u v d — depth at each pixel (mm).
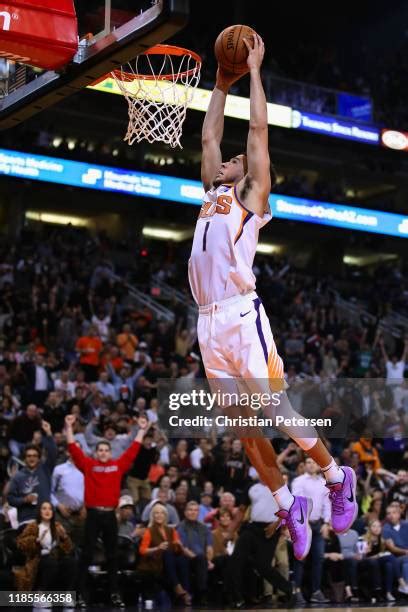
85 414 10453
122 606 7719
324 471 3844
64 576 7754
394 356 16375
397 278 23188
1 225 20312
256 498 8336
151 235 22875
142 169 17031
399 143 19578
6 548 7898
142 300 17094
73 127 20562
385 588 8945
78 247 17844
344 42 25078
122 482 9297
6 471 9070
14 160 15688
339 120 18812
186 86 5387
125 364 12867
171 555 8188
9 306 14133
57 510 8414
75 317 13844
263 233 23422
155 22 4211
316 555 8695
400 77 23531
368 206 19594
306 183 22469
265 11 24109
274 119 17953
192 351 14898
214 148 4047
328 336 16672
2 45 4594
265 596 8578
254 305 3750
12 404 10539
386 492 10180
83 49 4738
